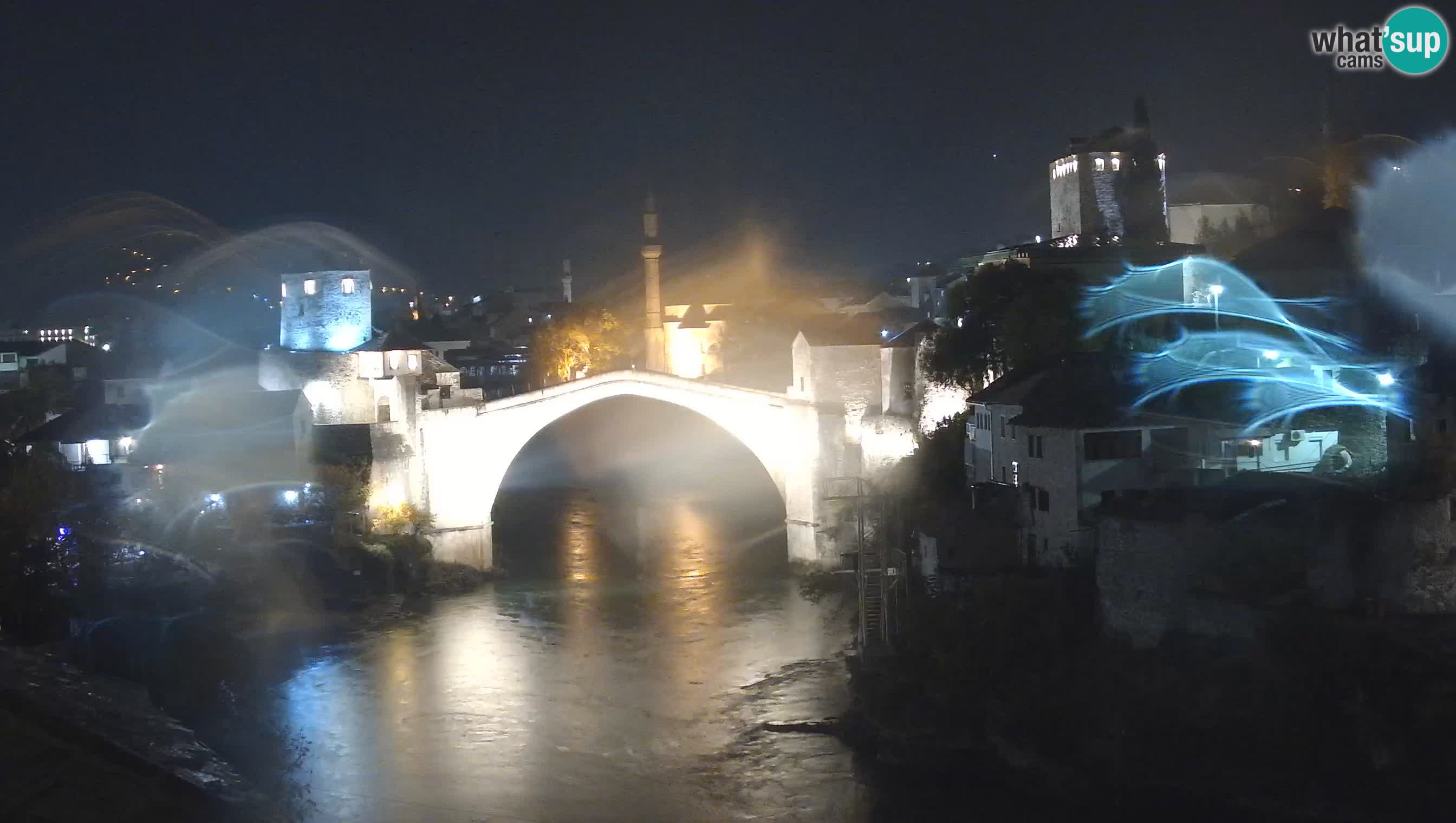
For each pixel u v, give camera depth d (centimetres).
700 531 11806
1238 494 5972
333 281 12112
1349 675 5212
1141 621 5884
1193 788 5341
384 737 6725
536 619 8975
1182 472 6450
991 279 9100
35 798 4775
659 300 16388
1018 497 7062
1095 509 6462
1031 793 5712
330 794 5978
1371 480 6081
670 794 6031
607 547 11294
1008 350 8444
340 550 9425
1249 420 6600
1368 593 5456
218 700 7000
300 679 7650
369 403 11331
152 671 7044
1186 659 5659
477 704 7238
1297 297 8794
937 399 9319
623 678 7650
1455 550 5491
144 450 9612
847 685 7262
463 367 17075
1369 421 6669
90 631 7194
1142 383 7000
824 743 6556
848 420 10238
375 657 8100
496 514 12800
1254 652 5469
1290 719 5281
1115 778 5525
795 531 10450
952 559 7188
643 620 8906
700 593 9594
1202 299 9112
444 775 6238
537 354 16438
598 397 10725
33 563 7400
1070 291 8681
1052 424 6650
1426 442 6450
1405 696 5091
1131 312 8906
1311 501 5750
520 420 10675
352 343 12162
